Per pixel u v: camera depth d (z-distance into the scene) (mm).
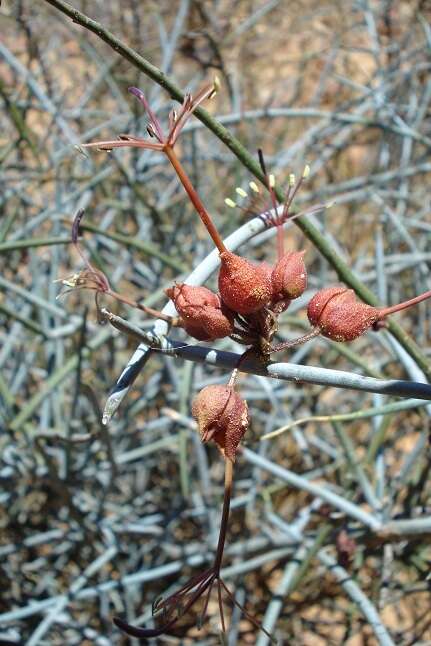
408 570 518
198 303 256
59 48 773
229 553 455
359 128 767
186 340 531
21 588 542
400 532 370
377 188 685
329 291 265
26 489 536
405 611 545
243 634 538
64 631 521
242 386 589
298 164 695
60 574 554
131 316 524
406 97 797
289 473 386
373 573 504
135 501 564
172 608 255
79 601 540
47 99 588
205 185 694
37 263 551
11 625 515
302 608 524
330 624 521
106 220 606
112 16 762
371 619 363
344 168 788
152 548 542
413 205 734
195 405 250
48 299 569
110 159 609
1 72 744
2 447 475
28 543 528
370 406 610
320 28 944
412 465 446
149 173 655
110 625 504
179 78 784
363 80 916
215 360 257
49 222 650
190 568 556
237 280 250
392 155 762
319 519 559
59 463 534
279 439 590
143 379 604
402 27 842
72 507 472
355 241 697
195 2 720
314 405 592
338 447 589
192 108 254
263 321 255
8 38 744
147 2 765
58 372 422
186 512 526
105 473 537
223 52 811
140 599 548
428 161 772
